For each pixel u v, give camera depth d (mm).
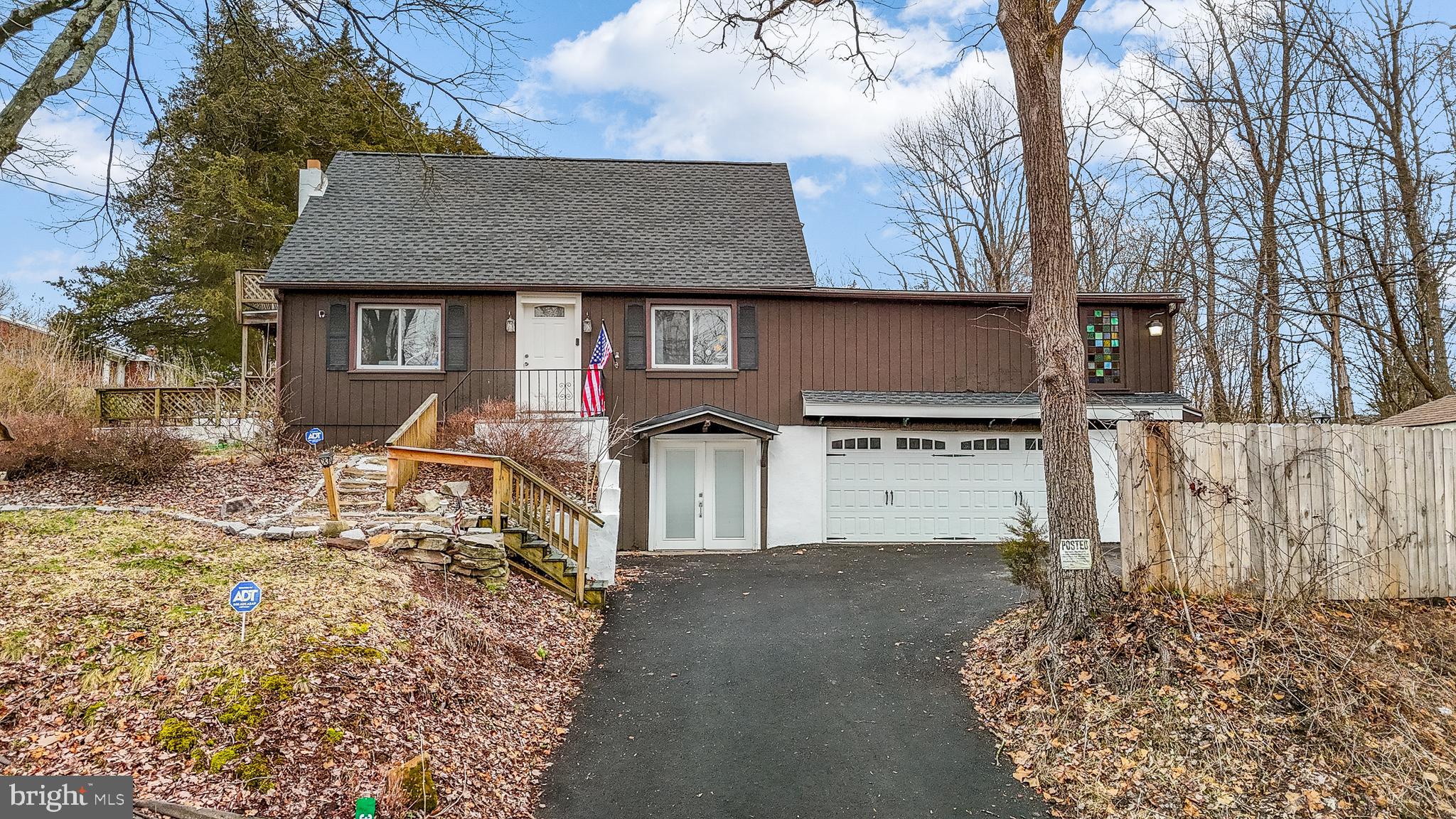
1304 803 4789
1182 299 14797
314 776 4410
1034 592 8523
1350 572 6840
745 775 5559
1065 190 7254
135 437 10992
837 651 7809
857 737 6094
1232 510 6773
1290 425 6949
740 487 14383
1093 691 6031
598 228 15812
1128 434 6797
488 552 8188
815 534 14344
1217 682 5746
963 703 6570
